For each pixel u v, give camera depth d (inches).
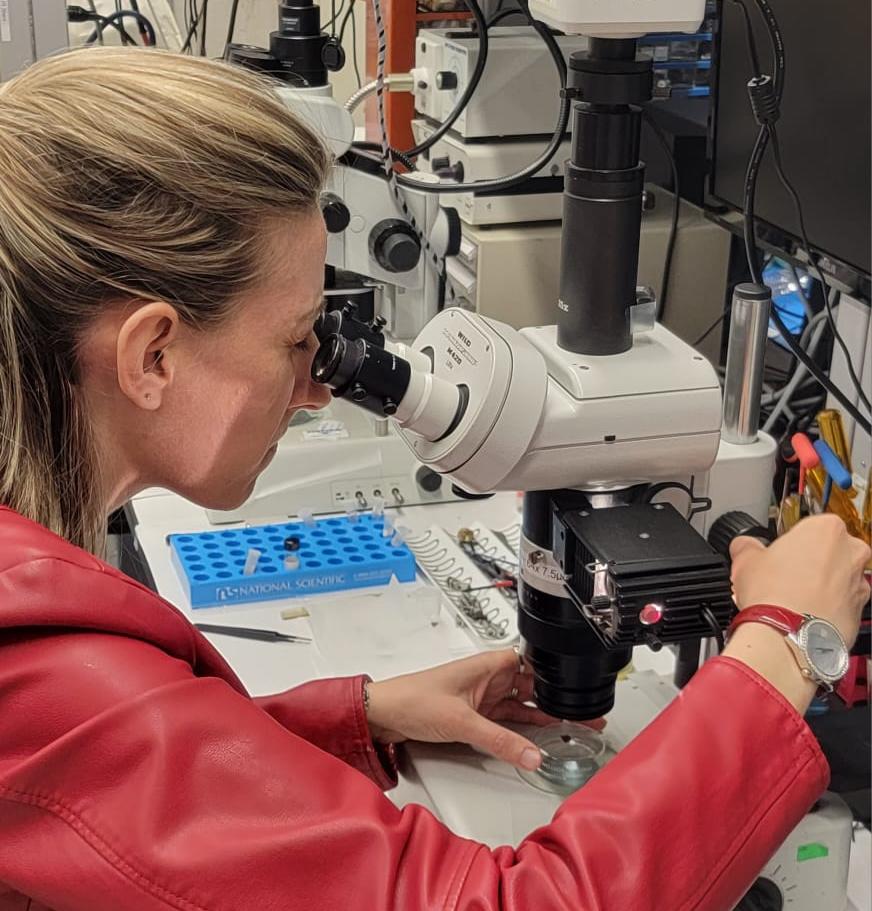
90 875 27.3
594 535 39.0
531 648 44.8
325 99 57.0
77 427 30.5
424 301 63.4
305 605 59.9
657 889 30.5
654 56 68.8
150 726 27.9
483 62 62.4
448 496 69.9
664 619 37.3
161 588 61.0
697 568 37.5
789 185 54.7
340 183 59.2
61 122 28.5
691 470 42.6
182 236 28.8
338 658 55.3
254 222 29.6
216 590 59.4
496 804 43.2
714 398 41.2
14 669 28.2
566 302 41.8
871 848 48.1
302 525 65.5
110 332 29.5
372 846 28.8
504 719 48.5
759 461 47.9
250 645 56.4
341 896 28.4
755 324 47.6
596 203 40.3
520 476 40.6
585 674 44.3
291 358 32.6
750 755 32.9
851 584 37.4
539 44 66.6
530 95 67.2
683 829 31.3
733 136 63.9
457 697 45.8
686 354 42.3
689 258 69.9
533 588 43.4
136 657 28.9
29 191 28.5
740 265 71.5
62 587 28.5
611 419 40.4
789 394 64.2
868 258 53.9
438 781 44.3
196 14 86.3
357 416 67.8
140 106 28.8
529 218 69.0
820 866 42.4
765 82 50.9
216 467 32.0
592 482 41.5
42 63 30.6
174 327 29.5
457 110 63.4
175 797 27.8
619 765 32.8
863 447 62.2
